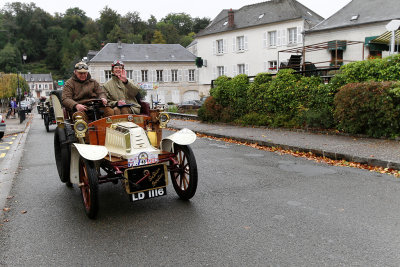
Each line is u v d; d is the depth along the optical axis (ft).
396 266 10.20
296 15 105.81
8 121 86.69
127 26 346.13
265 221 13.99
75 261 11.21
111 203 17.19
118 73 19.86
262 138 34.71
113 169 15.30
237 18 127.13
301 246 11.67
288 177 20.99
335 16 86.79
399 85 28.04
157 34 295.48
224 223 13.93
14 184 21.66
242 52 122.31
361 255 10.93
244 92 47.37
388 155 23.50
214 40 131.64
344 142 29.50
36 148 37.09
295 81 40.14
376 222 13.52
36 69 401.90
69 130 17.80
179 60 168.25
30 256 11.67
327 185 18.95
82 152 14.02
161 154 16.20
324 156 26.53
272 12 115.24
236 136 37.17
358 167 22.98
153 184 15.29
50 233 13.61
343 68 34.86
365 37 77.36
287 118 40.24
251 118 44.83
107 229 13.80
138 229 13.67
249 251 11.43
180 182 17.22
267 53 114.52
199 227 13.61
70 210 16.37
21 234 13.60
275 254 11.16
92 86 19.92
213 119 52.60
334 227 13.17
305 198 16.80
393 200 16.06
